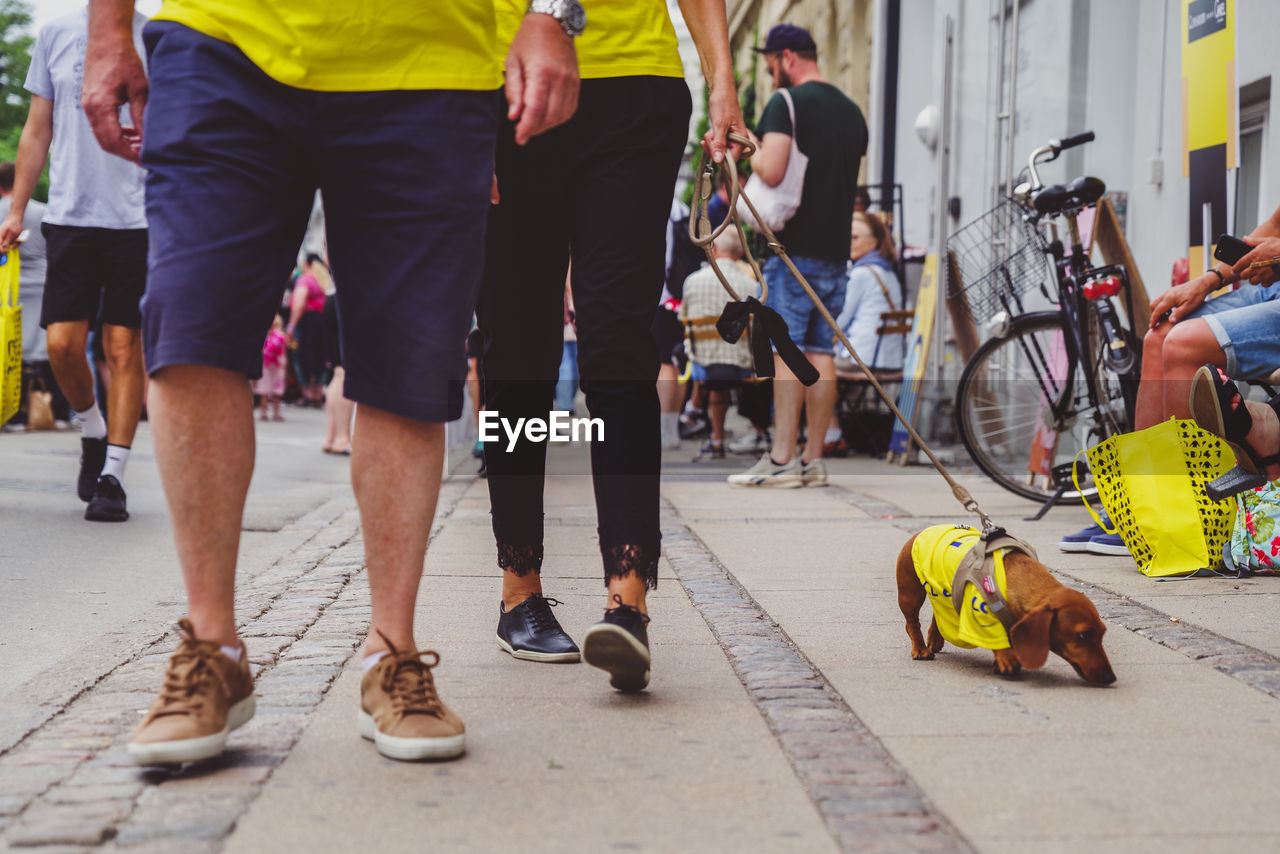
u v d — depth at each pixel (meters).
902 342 8.41
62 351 5.12
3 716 2.41
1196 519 3.77
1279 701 2.49
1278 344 3.77
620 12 2.67
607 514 2.57
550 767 2.11
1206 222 5.49
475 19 2.18
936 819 1.87
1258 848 1.76
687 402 10.78
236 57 2.07
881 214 9.59
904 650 2.95
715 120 2.89
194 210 2.05
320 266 17.62
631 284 2.62
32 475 6.59
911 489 6.35
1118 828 1.83
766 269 6.53
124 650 2.93
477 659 2.86
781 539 4.65
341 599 3.51
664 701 2.51
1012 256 5.64
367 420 2.21
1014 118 7.33
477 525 5.03
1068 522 5.05
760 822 1.86
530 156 2.70
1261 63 5.50
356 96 2.11
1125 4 7.03
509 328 2.86
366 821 1.87
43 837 1.78
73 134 5.15
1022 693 2.56
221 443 2.11
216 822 1.85
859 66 14.56
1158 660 2.82
